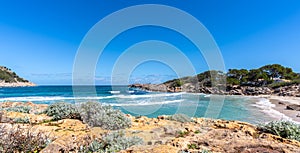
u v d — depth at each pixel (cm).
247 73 6581
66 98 3002
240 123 761
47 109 851
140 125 720
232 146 456
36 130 518
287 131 596
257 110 1939
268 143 473
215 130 594
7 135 420
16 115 707
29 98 3028
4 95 3788
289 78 6569
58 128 577
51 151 402
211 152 415
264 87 5547
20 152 398
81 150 433
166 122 779
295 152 419
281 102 2766
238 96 4281
